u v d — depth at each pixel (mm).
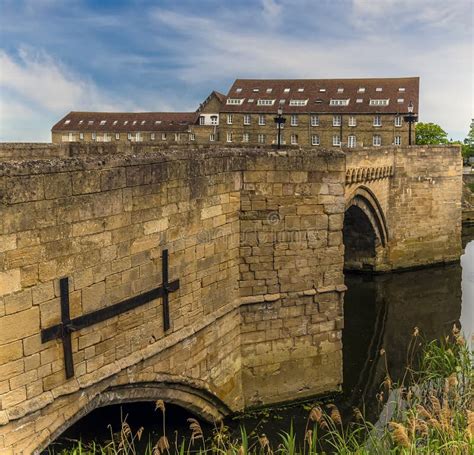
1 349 9039
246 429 15398
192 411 14500
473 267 39062
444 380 15008
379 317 28688
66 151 24922
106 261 10898
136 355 11836
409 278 36156
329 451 14711
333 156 15852
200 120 86938
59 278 9930
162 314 12555
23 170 9133
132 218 11453
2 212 8844
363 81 77562
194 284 13578
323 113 75188
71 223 10062
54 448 13852
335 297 16578
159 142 29359
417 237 37938
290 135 77000
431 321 27891
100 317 10820
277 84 81125
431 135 88812
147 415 15633
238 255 15367
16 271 9164
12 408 9289
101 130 90062
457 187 39000
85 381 10617
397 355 23328
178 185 12719
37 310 9578
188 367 13523
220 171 14234
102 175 10625
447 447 10477
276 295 15836
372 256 37031
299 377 16516
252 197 15258
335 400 16844
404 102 72812
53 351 9953
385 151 34719
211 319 14148
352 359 22953
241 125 79312
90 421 15359
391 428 12758
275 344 16094
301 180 15617
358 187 31297
